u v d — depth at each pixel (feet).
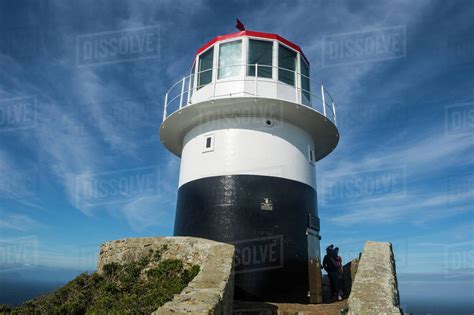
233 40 43.06
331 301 38.40
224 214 37.40
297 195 39.81
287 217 38.22
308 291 36.91
